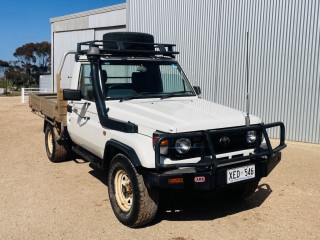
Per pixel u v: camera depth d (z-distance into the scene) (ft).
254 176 14.06
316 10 29.55
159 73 17.98
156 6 41.06
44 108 24.34
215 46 36.06
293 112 31.42
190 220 14.99
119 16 53.78
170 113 14.25
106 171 16.07
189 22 38.06
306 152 27.14
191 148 13.05
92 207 16.33
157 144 12.21
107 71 16.66
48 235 13.75
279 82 31.96
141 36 19.38
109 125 15.14
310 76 30.30
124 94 16.69
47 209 16.12
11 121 43.47
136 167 12.95
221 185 13.16
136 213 13.43
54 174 21.26
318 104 30.12
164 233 13.79
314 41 29.84
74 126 19.12
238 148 14.14
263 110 33.17
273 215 15.55
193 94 18.34
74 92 16.28
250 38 33.30
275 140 31.81
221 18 35.32
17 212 15.81
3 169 22.35
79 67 18.85
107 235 13.65
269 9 31.94
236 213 15.75
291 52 31.09
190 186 12.72
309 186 19.30
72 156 24.94
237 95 34.73
